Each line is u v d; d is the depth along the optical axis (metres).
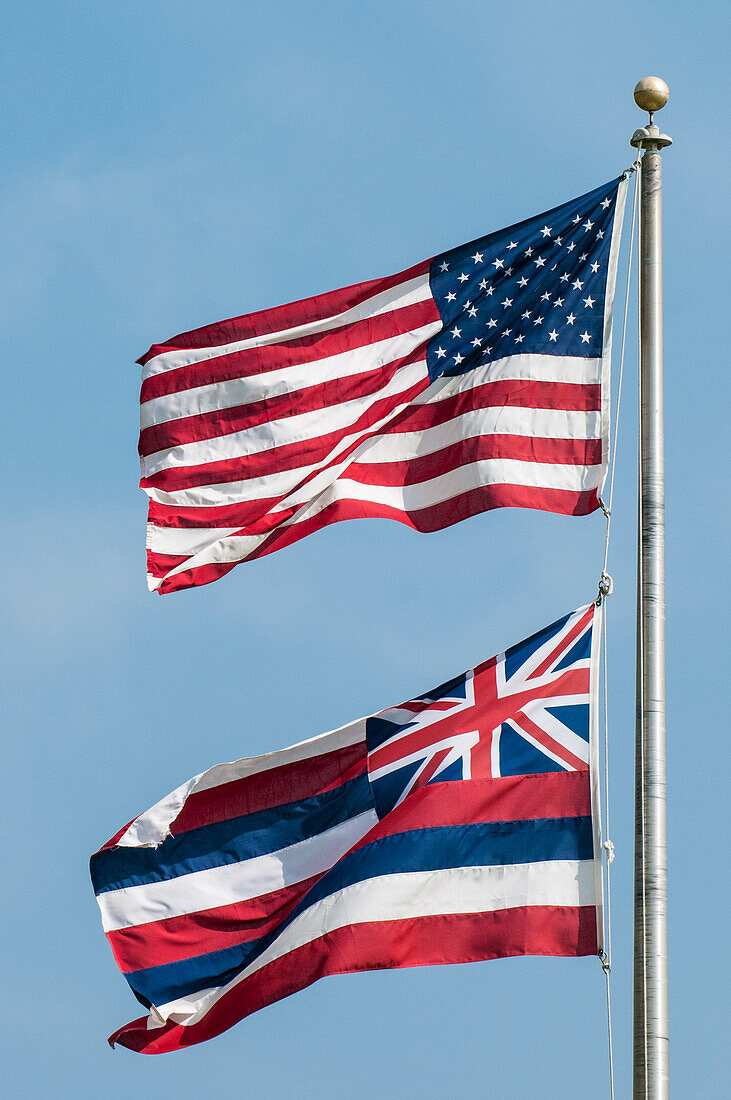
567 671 38.19
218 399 40.56
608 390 38.69
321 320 40.53
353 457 39.53
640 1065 31.66
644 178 36.97
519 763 37.69
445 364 39.66
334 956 36.78
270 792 39.25
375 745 38.78
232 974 38.88
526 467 38.41
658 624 33.94
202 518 40.00
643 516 34.56
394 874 37.06
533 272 39.66
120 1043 39.00
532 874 36.91
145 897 39.12
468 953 36.66
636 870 32.94
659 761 33.16
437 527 38.72
